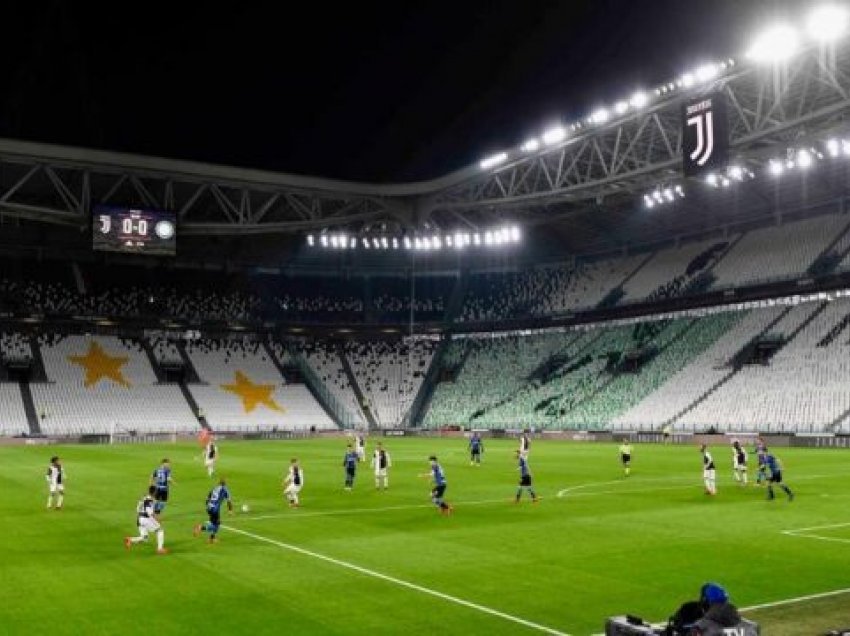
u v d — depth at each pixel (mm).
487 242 79688
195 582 16828
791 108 54531
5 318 82250
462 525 24172
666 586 16406
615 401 75062
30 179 68750
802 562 18609
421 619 14102
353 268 98250
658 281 83188
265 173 66000
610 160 67062
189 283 93000
